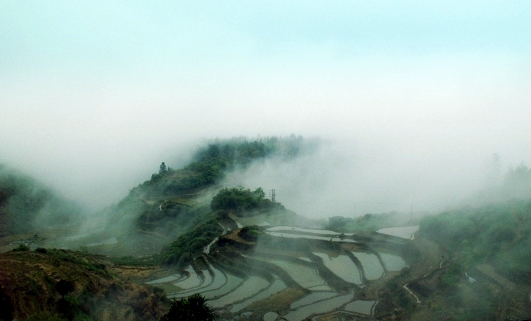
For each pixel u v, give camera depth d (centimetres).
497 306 5512
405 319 5756
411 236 9950
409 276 7306
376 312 6231
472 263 7062
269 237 10206
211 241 11331
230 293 7612
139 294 6669
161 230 15350
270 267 8775
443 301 6147
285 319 6100
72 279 5941
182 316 5119
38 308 5047
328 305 6562
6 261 6059
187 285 8388
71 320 5166
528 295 5628
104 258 9869
